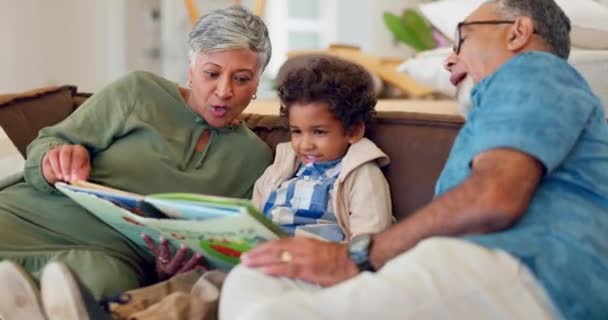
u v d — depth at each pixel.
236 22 1.56
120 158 1.57
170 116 1.65
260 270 1.17
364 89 1.49
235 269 1.20
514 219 1.09
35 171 1.51
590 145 1.20
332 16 5.30
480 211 1.08
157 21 4.69
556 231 1.10
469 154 1.20
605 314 1.09
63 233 1.53
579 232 1.11
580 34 1.96
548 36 1.28
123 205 1.29
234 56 1.56
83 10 4.38
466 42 1.32
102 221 1.53
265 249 1.17
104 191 1.30
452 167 1.24
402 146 1.54
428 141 1.53
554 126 1.12
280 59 5.14
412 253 1.07
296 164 1.57
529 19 1.27
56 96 1.92
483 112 1.18
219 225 1.18
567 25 1.32
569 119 1.15
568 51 1.33
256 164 1.70
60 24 4.28
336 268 1.16
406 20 4.45
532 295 1.05
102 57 4.48
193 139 1.65
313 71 1.46
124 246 1.54
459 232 1.10
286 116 1.57
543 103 1.14
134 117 1.61
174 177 1.59
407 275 1.04
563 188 1.16
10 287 1.25
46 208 1.54
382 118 1.59
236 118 1.73
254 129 1.79
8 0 3.98
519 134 1.11
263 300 1.05
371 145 1.50
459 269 1.04
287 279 1.17
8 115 1.77
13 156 1.69
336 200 1.45
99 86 4.48
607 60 1.86
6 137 1.70
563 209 1.13
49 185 1.52
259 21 1.61
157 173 1.58
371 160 1.49
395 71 3.69
